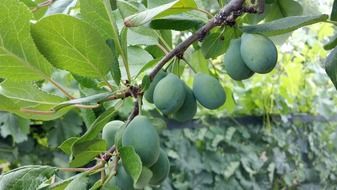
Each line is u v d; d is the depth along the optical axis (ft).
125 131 1.17
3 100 1.24
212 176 4.77
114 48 1.28
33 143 3.96
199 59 1.85
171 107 1.33
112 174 1.16
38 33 1.14
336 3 1.60
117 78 1.25
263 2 1.43
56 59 1.20
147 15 1.24
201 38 1.41
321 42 5.59
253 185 5.05
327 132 5.69
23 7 1.15
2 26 1.16
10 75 1.25
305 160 5.58
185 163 4.61
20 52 1.21
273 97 5.12
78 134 3.88
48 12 1.83
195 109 1.42
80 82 1.36
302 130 5.52
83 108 1.39
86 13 1.27
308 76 5.56
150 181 1.23
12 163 4.00
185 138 4.62
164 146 4.52
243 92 4.97
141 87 1.26
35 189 1.16
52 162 3.96
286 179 5.38
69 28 1.15
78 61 1.21
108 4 1.25
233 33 1.48
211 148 4.75
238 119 4.97
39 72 1.26
